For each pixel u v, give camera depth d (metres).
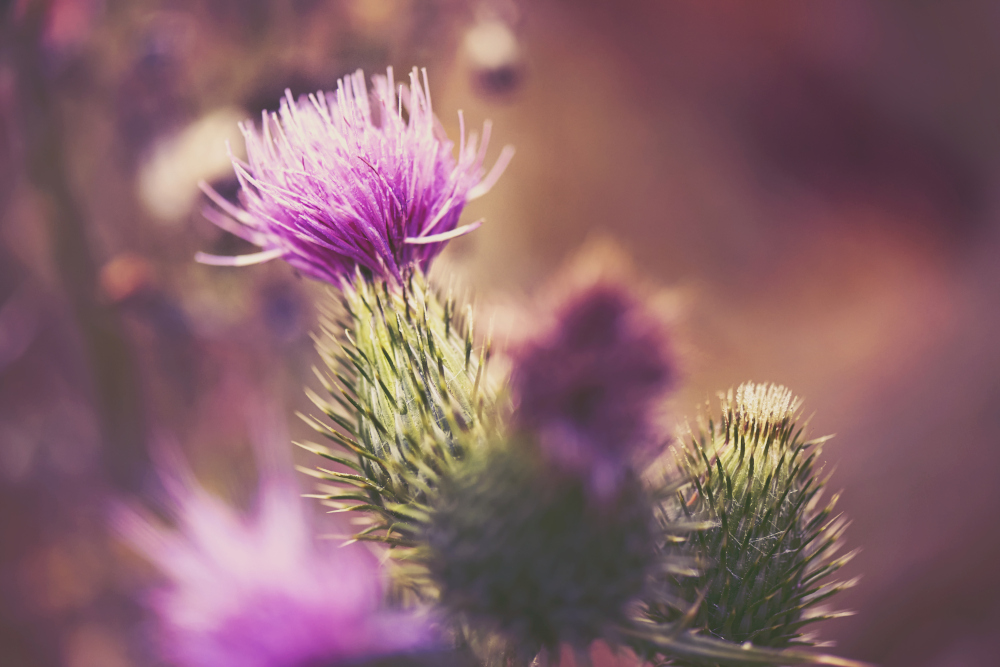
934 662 0.41
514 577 0.16
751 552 0.17
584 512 0.16
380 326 0.17
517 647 0.16
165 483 0.26
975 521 0.44
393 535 0.17
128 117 0.25
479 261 0.36
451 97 0.27
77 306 0.26
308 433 0.27
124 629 0.27
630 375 0.15
